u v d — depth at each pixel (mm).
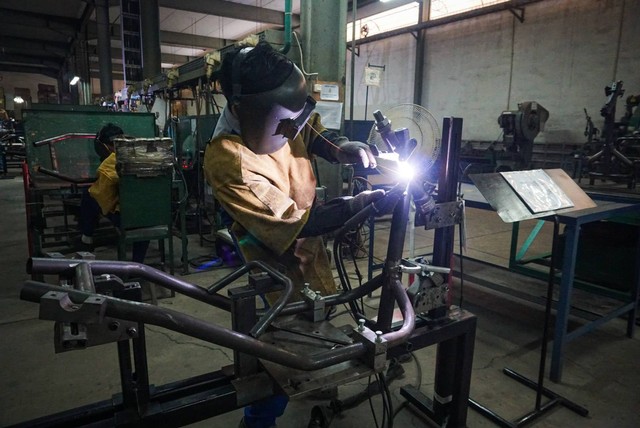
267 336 1055
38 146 3363
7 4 11734
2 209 5621
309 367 868
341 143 1325
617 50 6031
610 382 1857
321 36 3545
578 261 2633
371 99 10328
